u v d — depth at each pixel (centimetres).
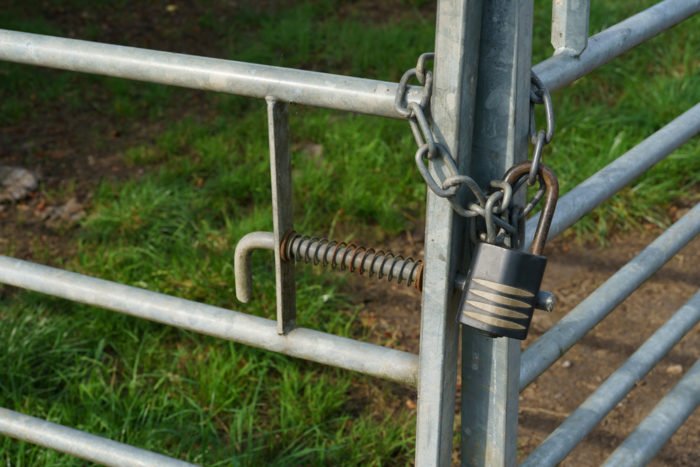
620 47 192
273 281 390
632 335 387
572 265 430
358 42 625
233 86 167
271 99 164
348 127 507
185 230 438
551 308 151
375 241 440
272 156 167
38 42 183
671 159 473
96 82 608
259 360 355
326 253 171
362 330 383
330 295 385
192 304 192
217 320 188
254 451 311
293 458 308
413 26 650
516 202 152
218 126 537
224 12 712
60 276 205
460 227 155
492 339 163
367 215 451
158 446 309
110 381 352
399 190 465
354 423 331
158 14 715
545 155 484
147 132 548
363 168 472
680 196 471
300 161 491
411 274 164
